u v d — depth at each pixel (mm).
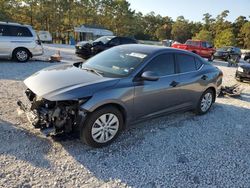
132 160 3639
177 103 4984
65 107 3557
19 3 46219
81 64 4832
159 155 3846
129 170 3402
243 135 4938
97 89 3658
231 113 6207
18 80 7422
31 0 47125
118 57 4609
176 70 4895
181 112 5309
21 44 10805
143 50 4688
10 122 4332
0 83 6852
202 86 5469
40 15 47656
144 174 3352
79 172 3248
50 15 49656
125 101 3943
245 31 87688
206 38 81188
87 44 13570
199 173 3492
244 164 3840
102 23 59438
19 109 4324
